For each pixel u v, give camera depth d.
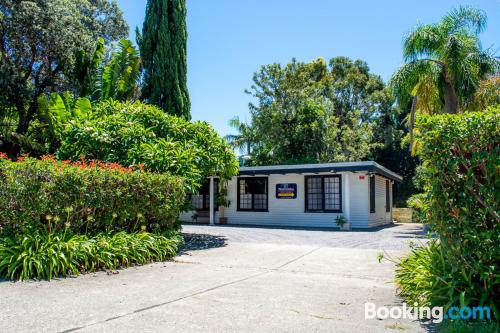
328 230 15.55
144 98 23.77
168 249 8.19
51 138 20.89
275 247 9.92
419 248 5.62
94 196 7.00
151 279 6.01
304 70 28.34
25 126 22.41
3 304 4.50
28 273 5.72
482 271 3.97
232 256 8.45
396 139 34.47
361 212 16.94
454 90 15.23
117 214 7.54
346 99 35.00
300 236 12.90
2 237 6.18
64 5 22.77
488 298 4.05
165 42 23.09
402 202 35.72
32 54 21.55
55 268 5.96
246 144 28.36
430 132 4.28
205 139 11.59
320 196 17.86
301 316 4.20
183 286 5.54
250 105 27.42
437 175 4.28
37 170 6.35
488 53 15.10
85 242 6.69
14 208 6.20
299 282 5.90
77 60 22.58
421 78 15.77
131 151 9.88
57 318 4.01
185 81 23.91
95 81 21.66
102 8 29.81
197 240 11.52
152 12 23.56
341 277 6.29
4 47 20.84
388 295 5.12
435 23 16.02
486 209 3.93
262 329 3.77
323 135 26.11
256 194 19.28
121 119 10.95
